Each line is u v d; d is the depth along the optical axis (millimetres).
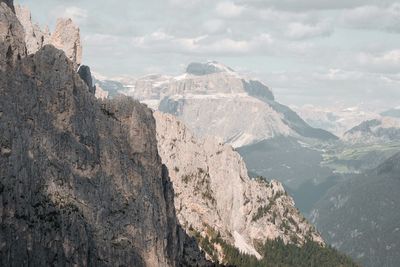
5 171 193250
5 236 186500
